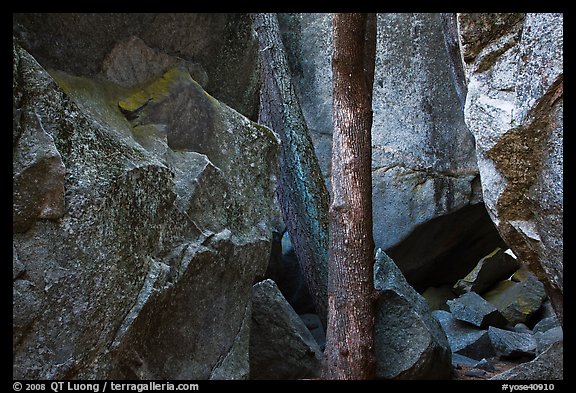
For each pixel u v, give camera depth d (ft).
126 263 8.32
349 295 13.17
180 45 11.38
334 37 13.93
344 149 13.76
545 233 9.03
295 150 18.71
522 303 23.39
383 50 24.35
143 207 8.77
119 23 10.05
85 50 9.54
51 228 7.35
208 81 12.14
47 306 7.18
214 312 10.33
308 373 13.32
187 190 10.06
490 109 9.23
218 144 11.33
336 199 13.67
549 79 8.20
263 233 11.82
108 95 9.76
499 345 18.84
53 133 7.61
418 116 23.75
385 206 23.73
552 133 8.40
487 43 9.42
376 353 13.65
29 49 8.67
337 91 13.98
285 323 13.47
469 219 23.34
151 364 8.96
